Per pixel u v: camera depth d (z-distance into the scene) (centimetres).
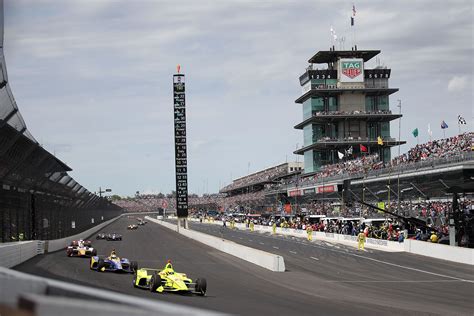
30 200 4175
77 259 4003
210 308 1950
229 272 3509
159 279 2339
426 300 2450
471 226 4712
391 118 15525
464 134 7788
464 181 4947
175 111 8512
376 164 9700
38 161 4084
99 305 563
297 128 17050
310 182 11788
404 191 7444
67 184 5794
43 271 3039
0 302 705
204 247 5925
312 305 2161
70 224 6375
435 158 6450
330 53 15725
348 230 7169
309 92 15388
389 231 5981
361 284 3053
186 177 8688
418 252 5022
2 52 2433
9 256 3200
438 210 6481
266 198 15825
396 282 3177
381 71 15612
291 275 3416
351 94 15550
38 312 619
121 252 5162
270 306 2081
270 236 8375
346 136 15488
